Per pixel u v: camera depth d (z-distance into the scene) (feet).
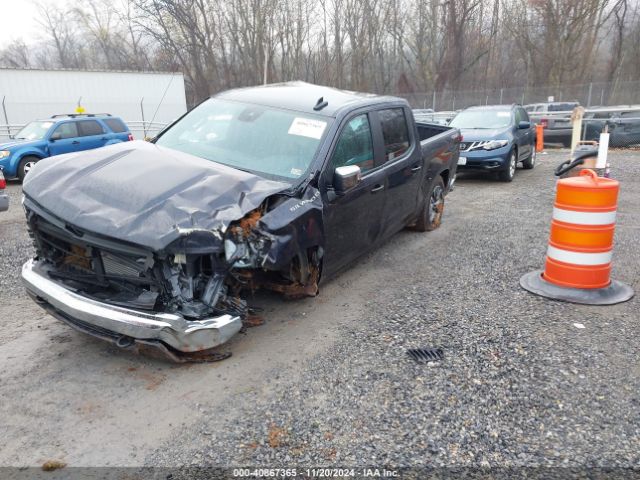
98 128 49.29
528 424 10.05
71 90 75.00
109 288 11.62
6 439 9.52
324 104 16.19
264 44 128.67
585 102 100.94
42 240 12.44
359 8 143.43
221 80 133.69
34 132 46.78
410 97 111.04
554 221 16.57
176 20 127.75
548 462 9.04
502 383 11.40
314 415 10.28
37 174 12.56
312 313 15.16
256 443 9.48
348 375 11.73
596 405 10.63
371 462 9.01
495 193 34.32
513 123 39.60
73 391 11.05
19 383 11.32
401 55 152.46
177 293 11.06
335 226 14.65
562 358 12.46
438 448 9.37
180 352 11.90
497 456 9.18
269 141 15.03
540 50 136.67
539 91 103.50
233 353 12.76
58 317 12.05
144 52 151.53
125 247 10.43
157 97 82.74
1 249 21.56
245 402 10.72
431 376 11.68
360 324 14.43
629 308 15.40
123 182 11.59
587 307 15.49
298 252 12.62
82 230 10.73
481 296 16.46
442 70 144.05
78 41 176.45
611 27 142.10
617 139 56.90
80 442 9.47
